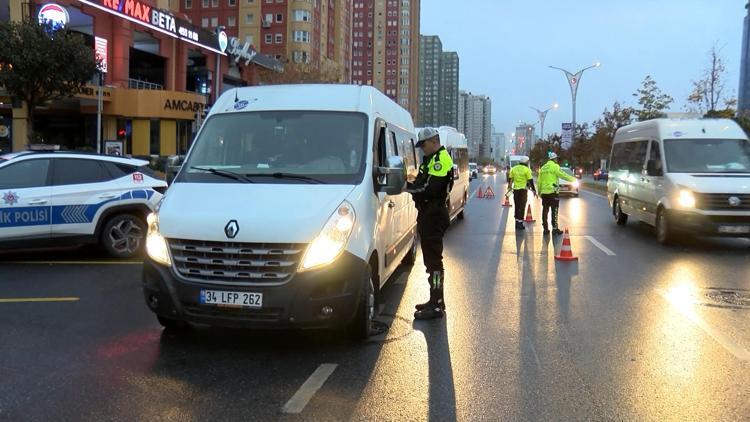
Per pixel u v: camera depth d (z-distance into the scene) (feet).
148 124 137.80
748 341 18.20
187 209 16.57
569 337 18.61
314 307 15.61
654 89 129.70
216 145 19.80
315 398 13.69
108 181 31.50
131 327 19.16
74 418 12.50
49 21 91.09
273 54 263.49
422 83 579.07
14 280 26.27
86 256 32.71
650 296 24.34
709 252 36.35
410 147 28.81
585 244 39.75
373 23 473.67
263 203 16.51
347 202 16.90
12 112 126.11
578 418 12.80
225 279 15.78
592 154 191.42
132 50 156.04
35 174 29.63
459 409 13.21
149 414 12.73
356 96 21.04
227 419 12.53
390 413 12.95
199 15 269.23
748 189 36.65
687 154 40.96
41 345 17.28
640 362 16.30
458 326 19.76
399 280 27.25
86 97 126.72
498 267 30.96
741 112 118.62
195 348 17.15
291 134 19.70
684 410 13.20
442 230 21.03
